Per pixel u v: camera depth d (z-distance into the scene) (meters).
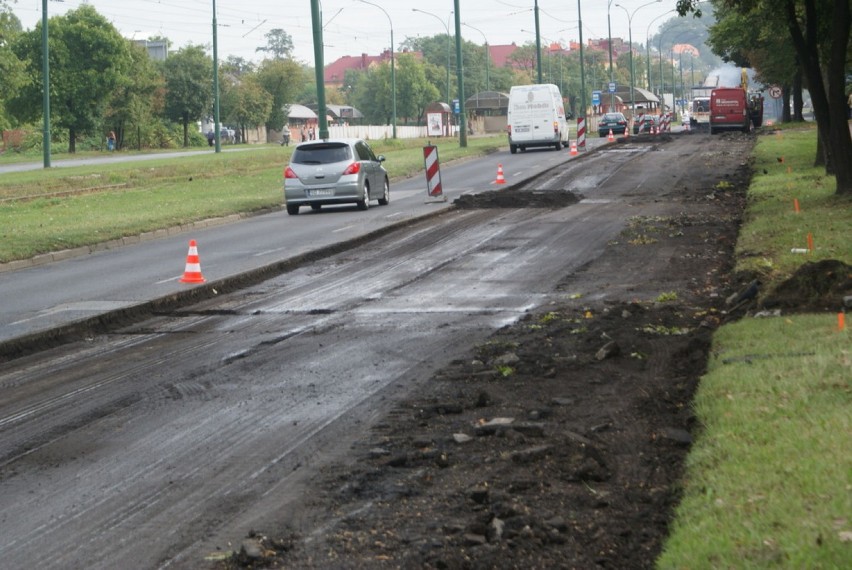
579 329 12.66
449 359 11.55
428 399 9.77
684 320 13.05
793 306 12.03
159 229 28.75
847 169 24.44
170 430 9.18
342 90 197.75
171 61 119.31
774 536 5.34
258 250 23.05
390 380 10.70
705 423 7.85
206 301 17.02
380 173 34.12
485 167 51.47
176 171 54.50
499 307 14.86
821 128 30.42
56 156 88.94
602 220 25.61
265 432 8.97
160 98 116.06
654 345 11.56
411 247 22.69
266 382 10.91
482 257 20.47
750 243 18.33
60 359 12.84
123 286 18.50
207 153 80.44
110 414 9.87
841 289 12.02
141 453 8.50
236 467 8.00
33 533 6.76
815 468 6.23
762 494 5.96
